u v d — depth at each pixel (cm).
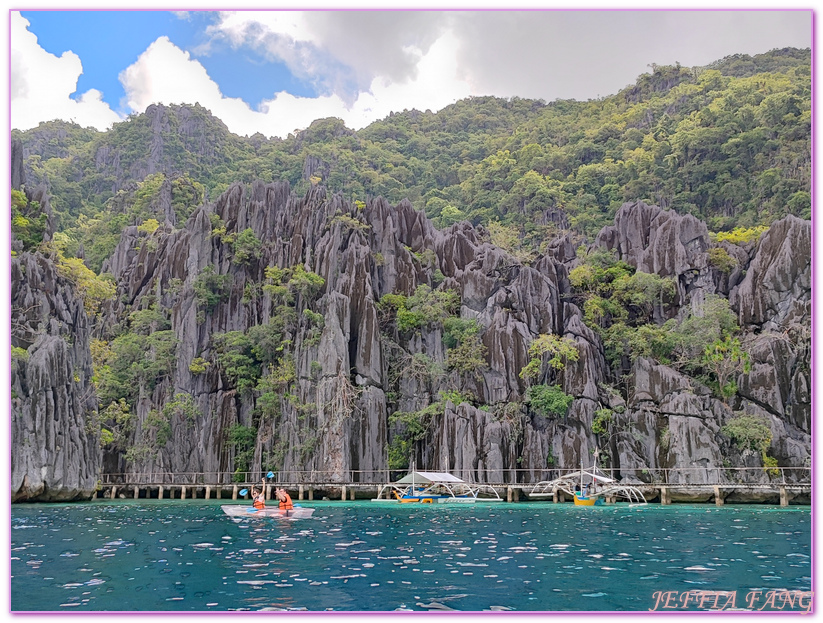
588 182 17725
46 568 2942
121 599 2375
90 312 9712
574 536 4103
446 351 9450
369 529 4453
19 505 6366
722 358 8319
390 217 10712
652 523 4872
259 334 9325
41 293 7481
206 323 9869
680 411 7831
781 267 8869
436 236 11044
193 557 3234
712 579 2738
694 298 9294
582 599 2394
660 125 18900
